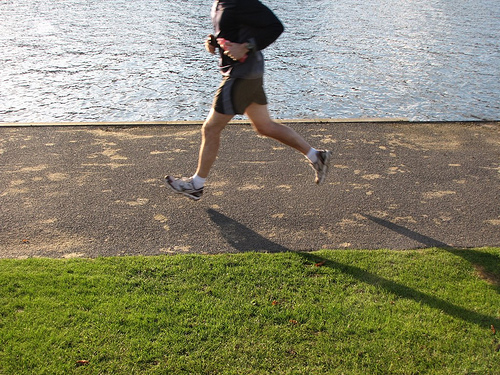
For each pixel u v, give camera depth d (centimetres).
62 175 564
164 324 324
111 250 421
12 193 519
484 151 659
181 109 1105
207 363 295
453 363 298
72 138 673
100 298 348
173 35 2027
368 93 1252
